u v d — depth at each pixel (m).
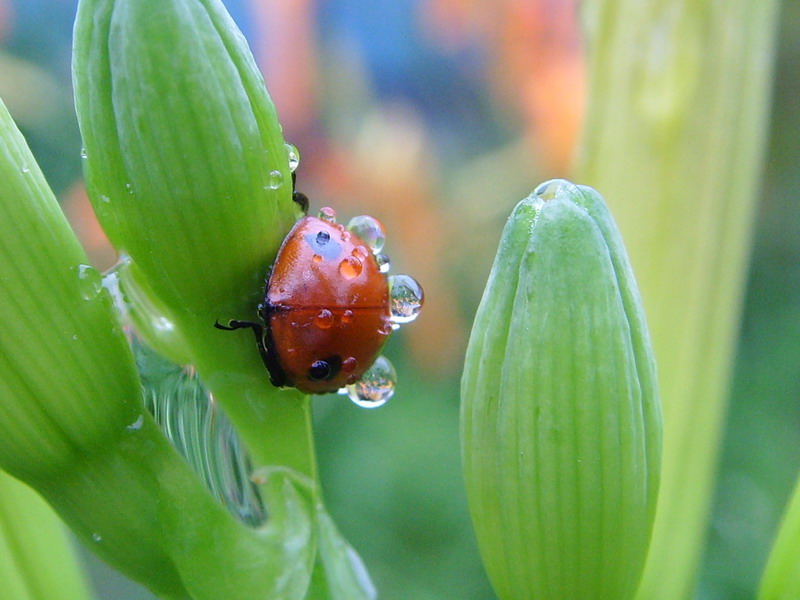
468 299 0.06
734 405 0.06
